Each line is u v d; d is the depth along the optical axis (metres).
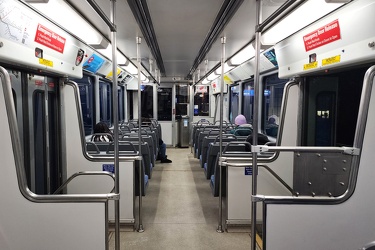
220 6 2.37
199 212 3.67
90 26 2.63
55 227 1.66
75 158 2.94
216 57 4.87
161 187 4.80
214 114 9.18
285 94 2.84
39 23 2.03
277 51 3.04
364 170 1.58
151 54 4.55
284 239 1.67
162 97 9.46
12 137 1.55
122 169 2.98
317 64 2.27
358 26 1.78
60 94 2.86
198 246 2.78
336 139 2.75
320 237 1.65
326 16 2.08
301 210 1.65
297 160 1.78
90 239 1.67
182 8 2.42
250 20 2.60
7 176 1.59
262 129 5.37
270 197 1.67
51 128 2.83
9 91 1.52
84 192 2.98
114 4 1.82
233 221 3.05
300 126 2.85
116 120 1.78
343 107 2.72
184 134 9.38
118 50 4.12
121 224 3.12
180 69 7.02
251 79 5.84
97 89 5.37
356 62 1.87
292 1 1.30
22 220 1.63
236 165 2.88
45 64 2.22
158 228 3.18
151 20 2.79
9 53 1.75
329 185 1.77
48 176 2.72
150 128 6.26
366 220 1.62
